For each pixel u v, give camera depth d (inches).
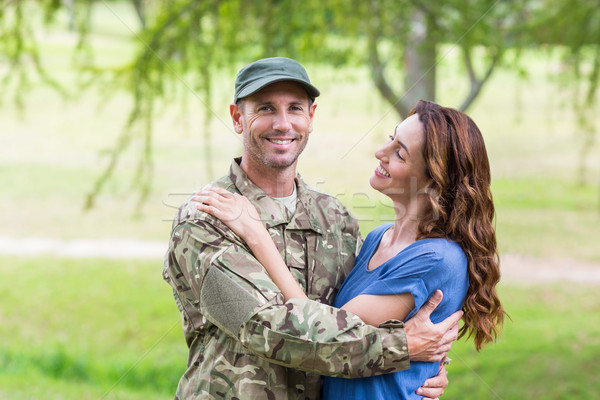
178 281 78.2
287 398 75.8
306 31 214.4
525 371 241.4
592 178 490.9
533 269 361.7
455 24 209.6
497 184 492.4
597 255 377.7
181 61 202.8
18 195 522.6
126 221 481.4
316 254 81.3
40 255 425.1
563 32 205.6
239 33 208.4
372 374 72.7
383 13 215.6
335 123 437.4
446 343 76.4
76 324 326.3
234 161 82.5
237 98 78.2
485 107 505.0
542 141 513.0
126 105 655.8
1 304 350.0
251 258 75.4
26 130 621.9
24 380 241.0
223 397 75.1
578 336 271.3
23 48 204.2
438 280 75.3
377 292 75.9
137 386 239.6
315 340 70.4
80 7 207.2
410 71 237.0
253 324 71.4
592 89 199.9
